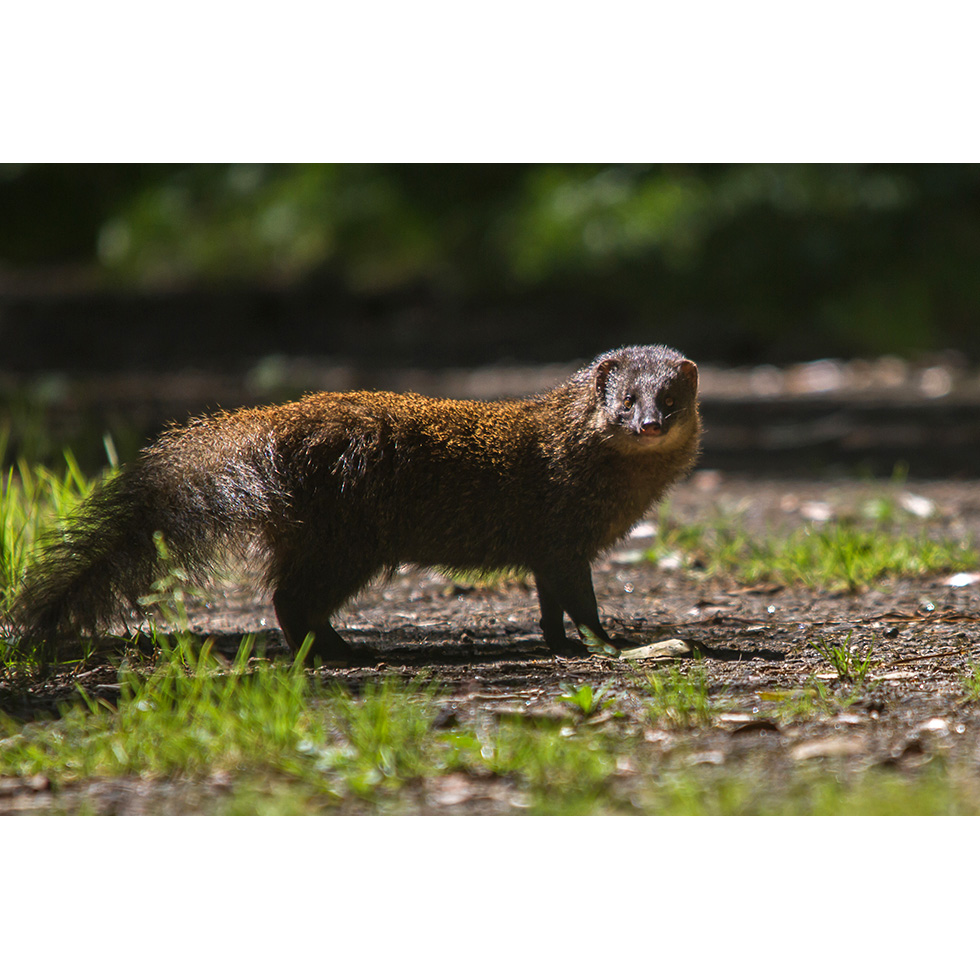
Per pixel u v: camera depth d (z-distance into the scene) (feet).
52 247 155.12
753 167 110.32
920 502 50.06
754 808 19.86
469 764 21.67
